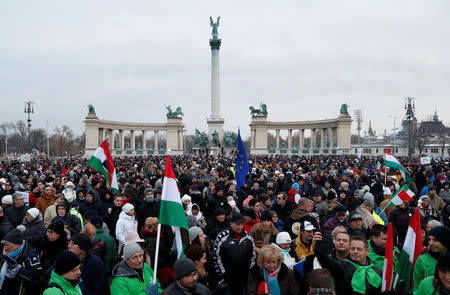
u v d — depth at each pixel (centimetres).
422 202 1695
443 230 771
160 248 1027
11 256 895
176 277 724
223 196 1778
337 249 829
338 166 4591
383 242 841
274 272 810
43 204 1834
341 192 1748
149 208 1398
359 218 1095
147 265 916
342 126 11300
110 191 1719
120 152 13125
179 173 3384
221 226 1283
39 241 1295
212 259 995
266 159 6756
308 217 1061
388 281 720
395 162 1958
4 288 877
